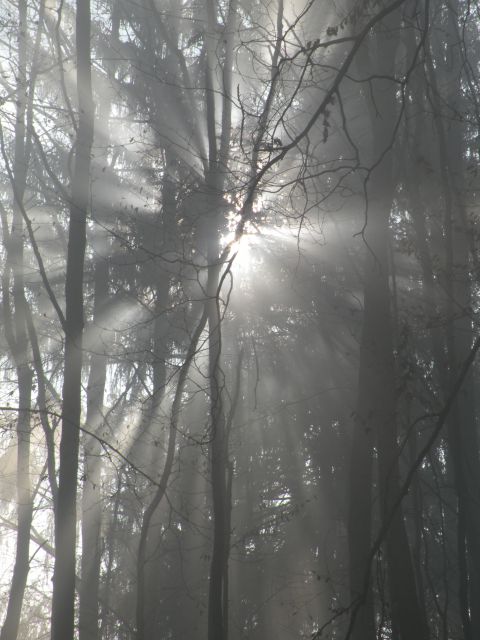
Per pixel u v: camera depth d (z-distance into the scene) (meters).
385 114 13.64
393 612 12.45
